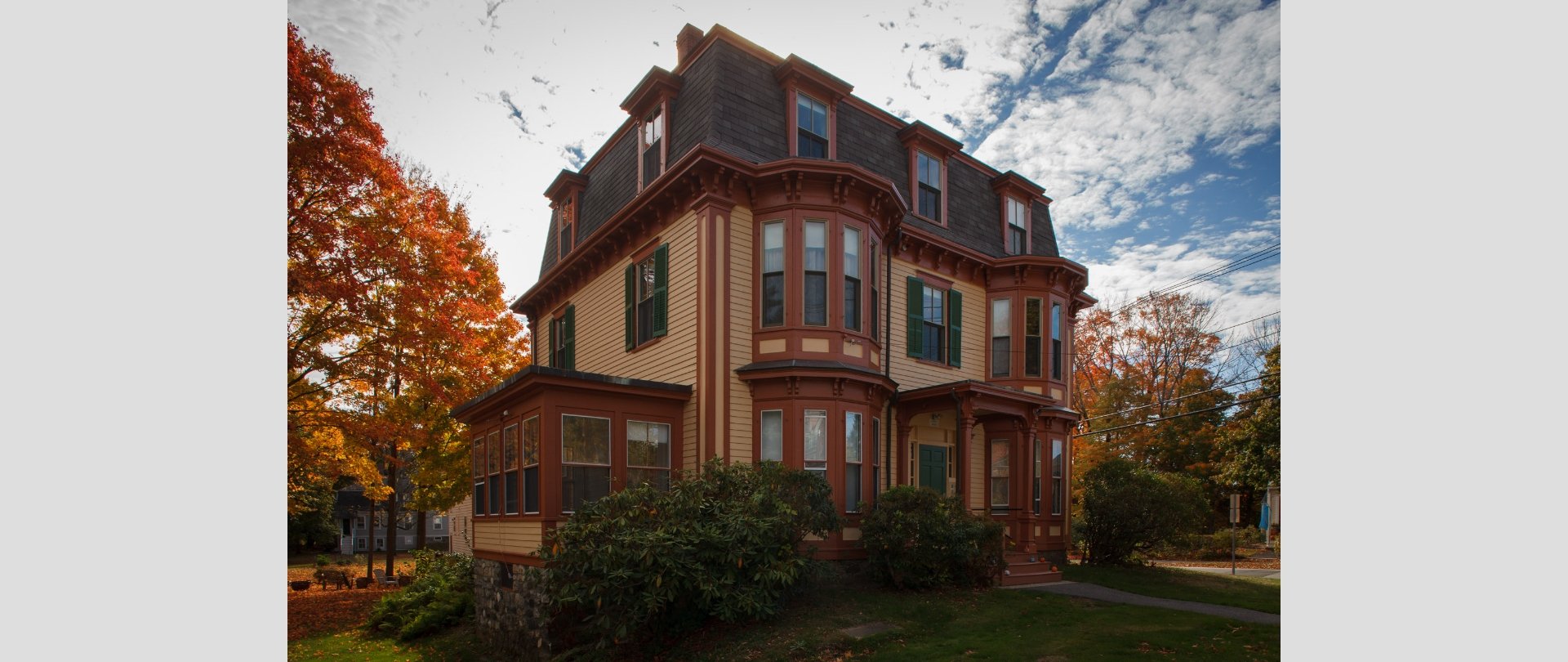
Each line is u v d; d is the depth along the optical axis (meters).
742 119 13.65
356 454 19.30
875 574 12.31
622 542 9.45
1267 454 29.94
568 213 19.64
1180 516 18.25
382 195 16.19
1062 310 18.16
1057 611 11.02
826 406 12.55
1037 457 17.11
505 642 12.71
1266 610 11.59
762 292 13.03
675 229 13.77
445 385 19.44
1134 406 36.09
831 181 13.05
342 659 13.48
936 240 16.28
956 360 16.97
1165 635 9.35
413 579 22.67
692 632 10.06
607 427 12.16
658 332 13.84
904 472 15.16
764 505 10.33
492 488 14.13
